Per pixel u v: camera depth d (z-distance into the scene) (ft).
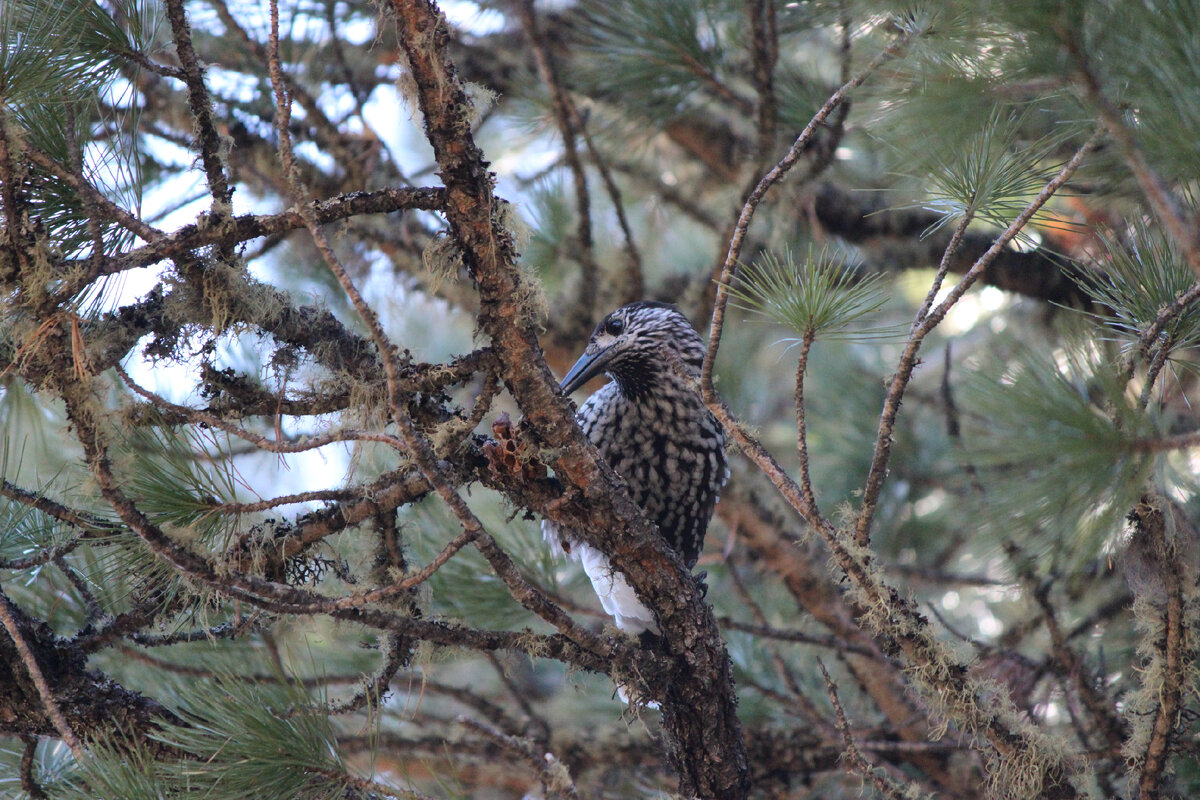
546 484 13.60
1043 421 9.30
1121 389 9.91
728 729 14.88
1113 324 13.05
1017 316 27.68
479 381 23.03
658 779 20.61
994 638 21.72
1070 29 9.11
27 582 14.98
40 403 14.83
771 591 25.05
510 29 23.57
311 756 11.98
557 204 24.80
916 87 11.19
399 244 23.67
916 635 13.61
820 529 12.86
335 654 18.29
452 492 11.49
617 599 17.69
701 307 25.03
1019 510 9.90
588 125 24.41
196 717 12.69
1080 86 9.57
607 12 22.30
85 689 12.99
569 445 13.11
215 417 11.68
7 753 14.44
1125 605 18.94
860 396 27.94
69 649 13.06
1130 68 9.21
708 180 28.76
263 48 21.43
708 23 22.03
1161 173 9.73
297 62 22.63
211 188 12.27
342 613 12.51
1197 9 8.79
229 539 11.66
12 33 10.44
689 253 28.76
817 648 22.75
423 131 12.16
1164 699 13.23
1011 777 14.01
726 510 24.63
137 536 11.74
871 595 13.28
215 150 12.34
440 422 13.42
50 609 15.11
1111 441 9.08
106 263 11.41
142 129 19.94
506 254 12.48
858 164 23.75
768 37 20.43
